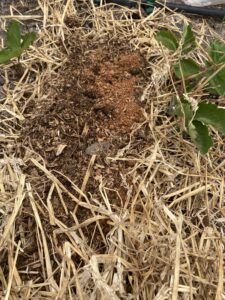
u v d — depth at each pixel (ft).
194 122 2.00
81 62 2.27
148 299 1.75
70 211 1.90
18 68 2.31
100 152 2.02
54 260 1.82
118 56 2.30
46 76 2.27
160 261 1.78
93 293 1.67
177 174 2.01
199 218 1.94
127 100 2.16
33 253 1.85
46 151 2.04
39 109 2.15
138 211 1.91
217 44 2.22
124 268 1.77
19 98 2.23
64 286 1.71
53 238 1.84
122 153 2.02
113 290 1.67
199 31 2.52
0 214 1.91
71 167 1.99
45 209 1.90
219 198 1.99
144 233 1.82
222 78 2.12
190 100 1.99
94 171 1.98
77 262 1.82
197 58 2.40
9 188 1.96
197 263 1.81
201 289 1.78
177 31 2.49
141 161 2.00
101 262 1.76
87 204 1.88
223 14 2.60
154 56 2.36
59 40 2.40
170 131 2.11
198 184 1.99
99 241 1.86
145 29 2.46
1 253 1.83
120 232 1.81
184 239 1.85
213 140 2.15
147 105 2.17
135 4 2.59
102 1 2.59
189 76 2.16
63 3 2.57
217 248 1.83
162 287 1.71
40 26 2.50
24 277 1.82
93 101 2.14
